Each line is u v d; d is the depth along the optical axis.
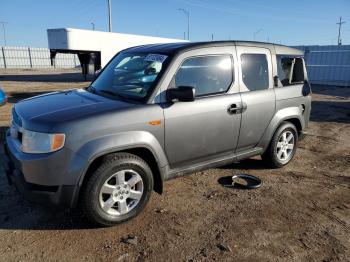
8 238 3.35
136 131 3.52
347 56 21.75
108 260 3.05
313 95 17.12
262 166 5.55
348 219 3.93
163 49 4.15
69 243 3.29
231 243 3.36
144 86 3.84
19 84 21.27
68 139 3.17
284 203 4.27
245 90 4.57
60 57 50.16
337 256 3.22
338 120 10.12
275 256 3.19
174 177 4.03
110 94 4.05
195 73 4.06
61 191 3.22
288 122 5.37
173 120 3.78
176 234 3.48
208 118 4.10
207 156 4.30
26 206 3.97
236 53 4.52
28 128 3.29
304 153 6.47
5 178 4.73
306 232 3.61
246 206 4.15
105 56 22.58
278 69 5.11
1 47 44.12
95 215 3.39
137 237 3.41
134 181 3.60
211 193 4.48
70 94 4.27
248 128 4.64
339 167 5.71
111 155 3.44
